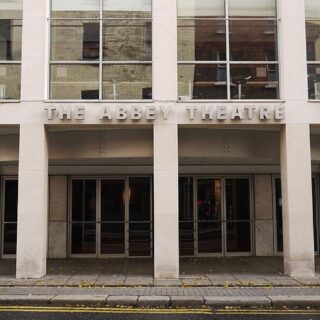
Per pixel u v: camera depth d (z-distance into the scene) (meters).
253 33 13.20
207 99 12.88
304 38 12.80
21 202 12.27
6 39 13.00
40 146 12.42
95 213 16.41
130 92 12.92
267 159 14.42
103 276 12.46
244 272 13.04
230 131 13.95
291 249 12.35
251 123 12.57
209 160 14.64
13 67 12.91
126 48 13.05
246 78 13.06
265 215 16.52
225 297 9.80
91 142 13.86
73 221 16.38
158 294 10.16
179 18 13.16
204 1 13.25
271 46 13.17
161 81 12.66
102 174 16.41
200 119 12.56
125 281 11.72
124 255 16.25
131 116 12.47
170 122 12.53
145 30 13.12
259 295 10.02
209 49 13.10
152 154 13.72
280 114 12.48
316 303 9.49
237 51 13.15
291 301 9.52
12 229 16.36
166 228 12.26
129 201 16.45
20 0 13.09
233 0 13.29
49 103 12.55
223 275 12.56
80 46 13.05
